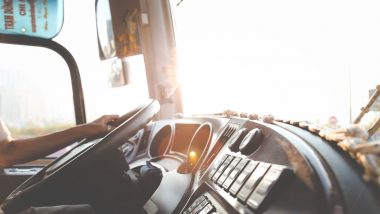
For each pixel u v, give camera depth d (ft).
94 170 3.36
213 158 3.54
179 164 4.52
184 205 3.27
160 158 5.29
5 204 3.27
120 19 8.04
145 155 5.72
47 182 3.21
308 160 1.99
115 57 8.14
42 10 7.95
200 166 3.71
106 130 4.13
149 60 8.13
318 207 1.65
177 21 7.71
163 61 8.00
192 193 3.23
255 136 2.84
